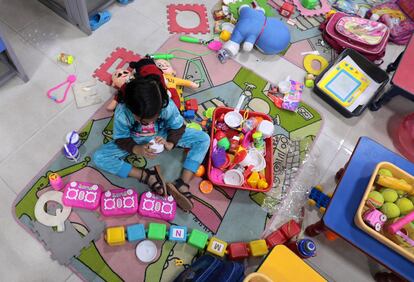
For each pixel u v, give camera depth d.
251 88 1.83
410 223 1.17
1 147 1.53
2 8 1.85
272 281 1.05
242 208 1.55
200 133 1.53
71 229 1.40
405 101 1.91
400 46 2.09
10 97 1.64
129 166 1.48
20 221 1.40
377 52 1.91
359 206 1.16
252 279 1.09
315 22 2.10
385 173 1.22
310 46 2.01
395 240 1.16
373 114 1.85
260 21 1.81
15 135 1.56
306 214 1.58
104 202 1.43
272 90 1.83
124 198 1.44
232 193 1.57
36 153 1.54
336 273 1.48
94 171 1.52
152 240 1.43
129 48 1.84
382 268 1.51
